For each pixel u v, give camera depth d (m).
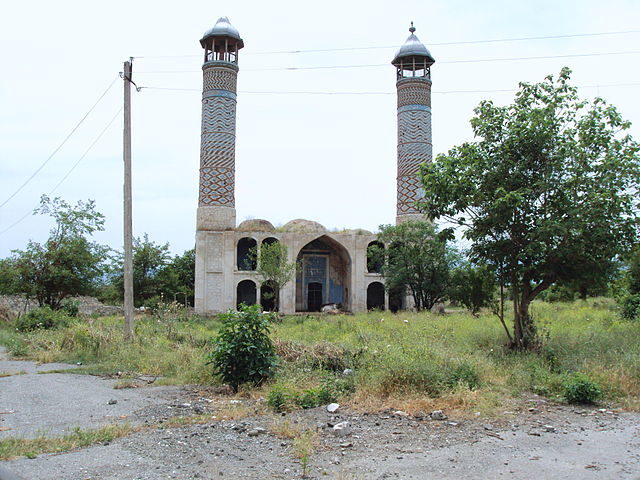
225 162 41.41
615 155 14.19
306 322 26.17
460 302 25.83
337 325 23.47
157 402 9.84
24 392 10.86
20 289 29.48
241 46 43.16
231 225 41.62
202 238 40.91
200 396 10.47
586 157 14.32
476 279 23.75
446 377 9.94
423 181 15.59
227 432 7.52
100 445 6.95
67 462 6.22
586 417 8.42
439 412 8.27
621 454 6.55
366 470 5.93
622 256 14.70
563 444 6.93
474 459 6.30
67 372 13.67
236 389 10.80
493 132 15.09
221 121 41.47
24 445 6.86
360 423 7.94
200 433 7.46
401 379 9.64
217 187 41.19
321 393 9.51
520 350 14.16
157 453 6.57
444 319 24.14
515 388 10.32
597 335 14.93
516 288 14.99
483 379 10.69
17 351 17.30
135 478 5.71
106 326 20.05
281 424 7.83
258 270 38.81
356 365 12.23
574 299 35.50
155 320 23.53
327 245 46.31
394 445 6.86
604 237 13.91
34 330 22.78
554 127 14.54
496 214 14.20
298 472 5.89
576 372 10.65
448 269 35.34
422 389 9.52
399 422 7.98
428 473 5.85
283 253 38.34
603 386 10.10
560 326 18.98
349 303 44.09
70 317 25.33
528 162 14.51
